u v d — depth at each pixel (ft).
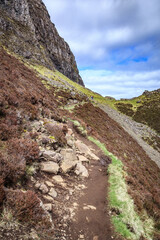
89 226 17.87
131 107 286.05
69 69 387.34
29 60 173.78
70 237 15.24
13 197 14.44
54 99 89.45
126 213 22.33
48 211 16.90
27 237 12.05
